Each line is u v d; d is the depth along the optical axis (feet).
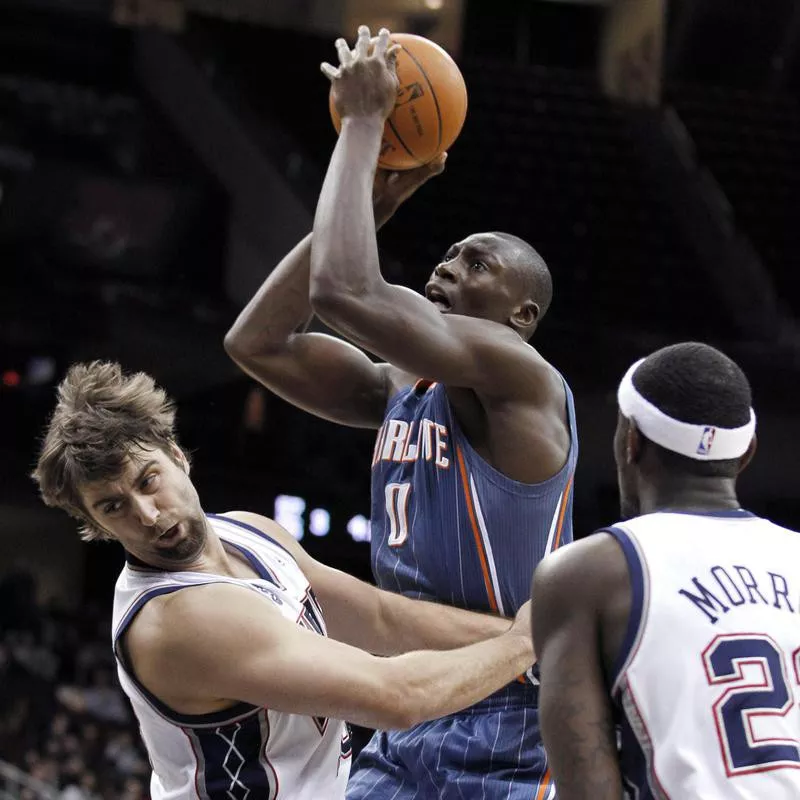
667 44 83.35
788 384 71.92
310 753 14.08
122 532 13.50
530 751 15.48
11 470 78.59
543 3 86.74
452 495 16.14
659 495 12.10
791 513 77.46
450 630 15.44
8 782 52.26
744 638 11.07
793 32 82.43
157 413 13.76
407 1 75.97
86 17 73.46
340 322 14.78
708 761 10.75
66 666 70.23
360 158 15.28
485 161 80.18
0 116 76.33
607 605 11.32
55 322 71.51
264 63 80.84
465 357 15.23
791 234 80.53
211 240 77.77
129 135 78.54
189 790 13.75
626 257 78.23
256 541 15.17
